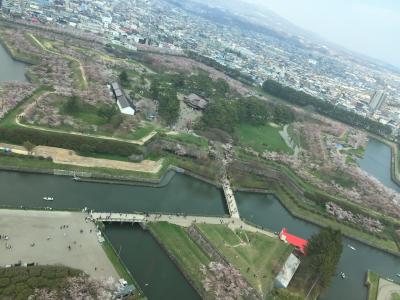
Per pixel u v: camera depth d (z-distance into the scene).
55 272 163.62
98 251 188.00
